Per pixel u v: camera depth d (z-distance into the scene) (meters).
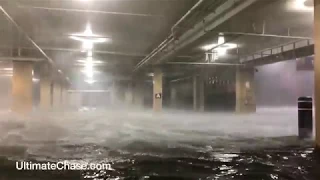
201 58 27.75
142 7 13.91
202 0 12.06
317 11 9.70
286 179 6.62
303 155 8.94
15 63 27.17
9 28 17.53
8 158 8.62
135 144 11.15
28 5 13.73
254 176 6.83
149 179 6.64
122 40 21.03
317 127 9.59
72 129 16.75
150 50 25.14
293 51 21.50
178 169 7.44
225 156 8.90
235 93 31.83
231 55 26.38
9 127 18.02
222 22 14.79
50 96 38.00
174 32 17.61
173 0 12.97
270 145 10.75
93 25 17.20
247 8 12.48
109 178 6.73
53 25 17.20
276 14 14.22
